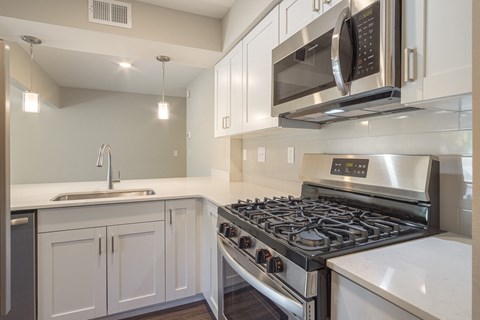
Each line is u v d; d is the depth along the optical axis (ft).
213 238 5.77
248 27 6.07
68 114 16.25
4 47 2.92
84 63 11.70
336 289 2.48
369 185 4.09
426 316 1.76
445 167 3.45
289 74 4.45
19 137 15.42
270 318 3.30
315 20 3.88
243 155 8.80
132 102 17.66
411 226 3.47
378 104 3.54
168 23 6.90
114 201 5.70
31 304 5.11
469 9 2.34
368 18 3.02
